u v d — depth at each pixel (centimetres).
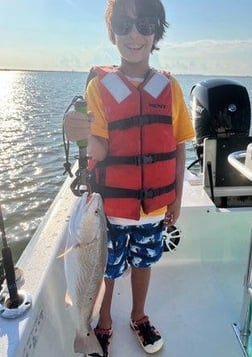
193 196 266
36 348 128
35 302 134
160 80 169
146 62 167
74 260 125
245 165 174
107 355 182
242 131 283
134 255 181
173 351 187
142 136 162
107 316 187
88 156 152
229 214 254
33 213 852
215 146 272
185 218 251
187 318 210
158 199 170
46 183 1039
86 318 133
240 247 259
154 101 165
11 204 898
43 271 152
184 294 229
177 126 180
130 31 156
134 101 161
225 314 213
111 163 164
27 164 1219
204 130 286
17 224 798
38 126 1944
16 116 2336
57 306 156
